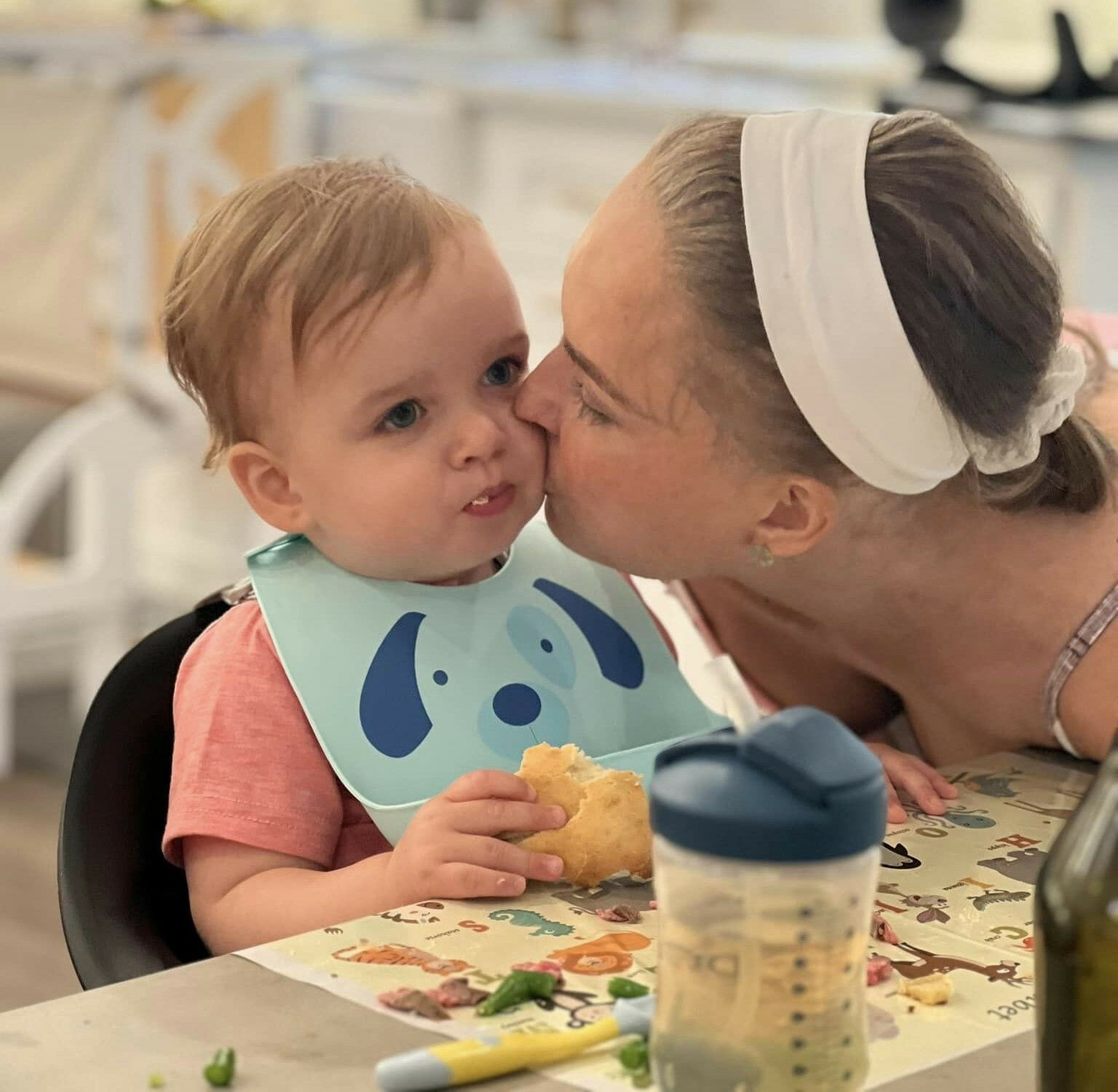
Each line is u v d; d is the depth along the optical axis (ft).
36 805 9.68
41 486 10.23
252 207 3.48
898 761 3.47
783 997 2.01
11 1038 2.37
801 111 3.20
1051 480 3.54
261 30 13.10
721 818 1.93
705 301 3.07
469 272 3.47
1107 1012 2.08
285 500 3.59
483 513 3.51
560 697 3.65
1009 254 3.08
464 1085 2.24
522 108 12.14
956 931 2.78
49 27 11.00
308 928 3.07
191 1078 2.26
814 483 3.24
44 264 10.65
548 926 2.77
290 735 3.40
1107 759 2.17
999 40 11.98
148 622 11.82
